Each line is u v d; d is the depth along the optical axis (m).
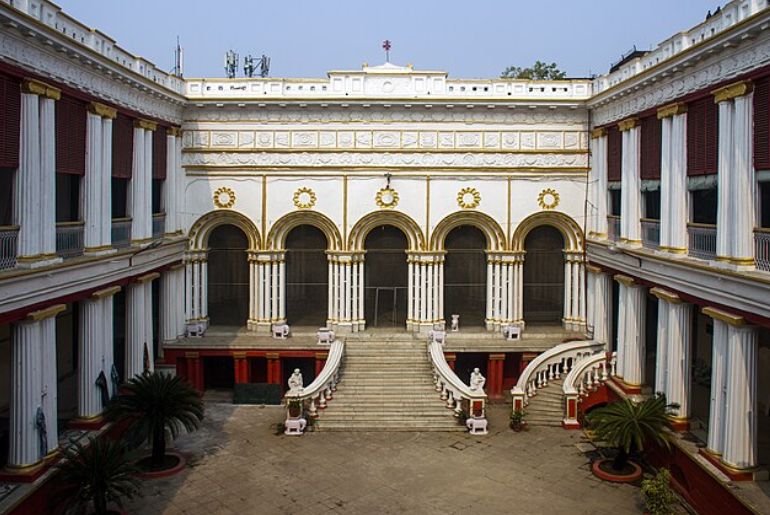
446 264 32.59
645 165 24.83
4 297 16.62
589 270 30.64
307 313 33.09
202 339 30.64
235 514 19.02
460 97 30.36
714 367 19.27
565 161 31.25
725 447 18.41
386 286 32.59
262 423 26.45
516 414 25.67
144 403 21.42
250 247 31.61
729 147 18.56
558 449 23.81
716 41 18.31
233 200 31.30
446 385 26.88
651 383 28.36
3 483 17.88
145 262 26.25
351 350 29.89
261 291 31.59
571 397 25.92
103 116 22.59
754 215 17.81
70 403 25.58
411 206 31.42
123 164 24.88
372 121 31.06
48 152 18.81
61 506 18.69
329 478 21.41
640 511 19.19
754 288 17.03
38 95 18.36
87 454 18.23
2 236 17.23
